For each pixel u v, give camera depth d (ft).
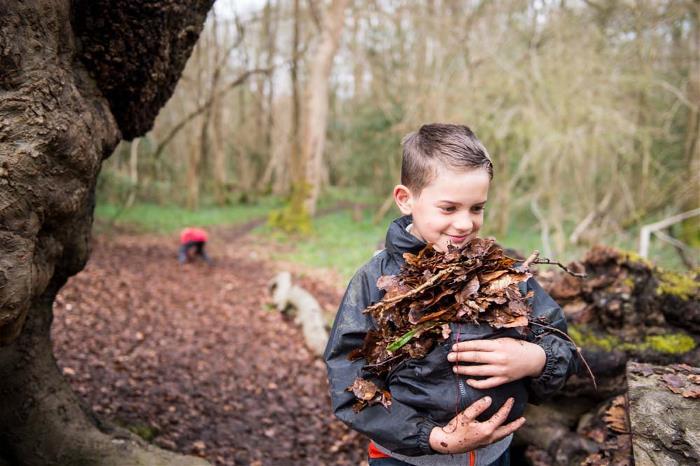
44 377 8.55
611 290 8.99
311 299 24.79
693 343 8.60
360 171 85.40
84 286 25.23
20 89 5.48
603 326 8.99
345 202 93.76
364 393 4.69
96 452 8.41
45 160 5.68
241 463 11.72
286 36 92.17
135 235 46.09
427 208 4.95
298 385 17.46
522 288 5.18
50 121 5.67
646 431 5.50
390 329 4.81
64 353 16.53
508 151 42.78
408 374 4.71
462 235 4.90
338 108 102.78
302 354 20.74
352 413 4.83
